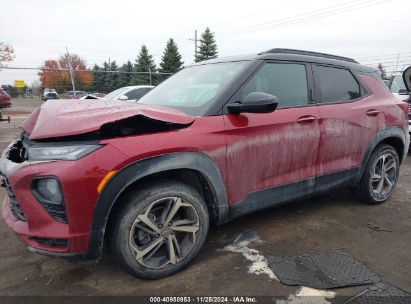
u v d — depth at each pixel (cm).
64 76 3011
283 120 301
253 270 268
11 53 3297
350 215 376
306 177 328
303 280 253
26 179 215
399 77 1001
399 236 326
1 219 367
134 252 241
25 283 255
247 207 294
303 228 342
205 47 5112
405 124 416
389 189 414
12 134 1091
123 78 3903
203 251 297
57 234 219
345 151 355
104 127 226
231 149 271
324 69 352
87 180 213
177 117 252
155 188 242
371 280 253
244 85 290
